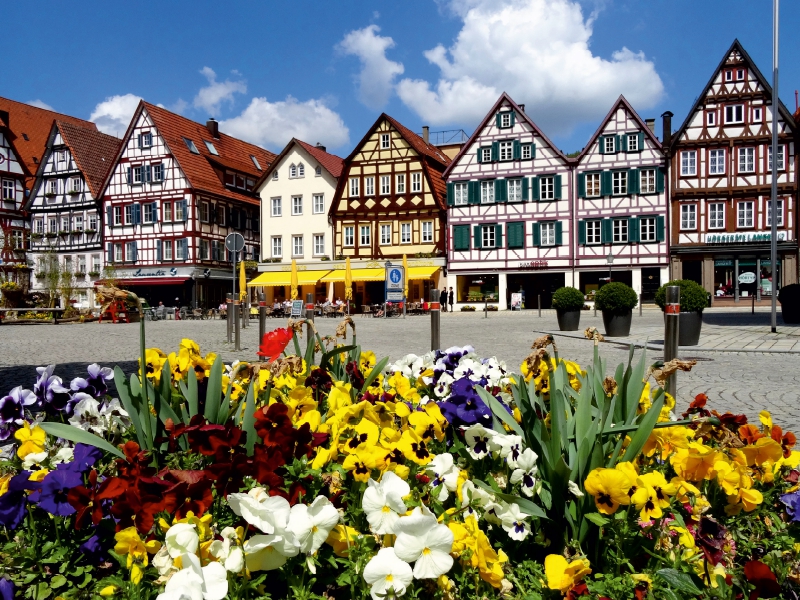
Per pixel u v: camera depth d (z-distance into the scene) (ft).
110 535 6.98
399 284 83.05
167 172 144.46
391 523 5.71
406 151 132.67
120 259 149.59
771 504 8.82
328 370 12.48
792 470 9.62
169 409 8.79
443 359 12.80
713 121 116.47
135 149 147.64
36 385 10.33
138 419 8.57
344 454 7.89
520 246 125.80
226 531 5.80
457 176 129.08
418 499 6.79
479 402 8.91
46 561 6.76
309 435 7.08
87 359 40.47
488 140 127.13
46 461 8.34
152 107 147.95
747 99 114.73
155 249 145.89
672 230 119.03
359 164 135.54
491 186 127.44
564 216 123.54
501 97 126.11
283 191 143.33
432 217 131.03
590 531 7.27
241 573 5.74
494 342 50.14
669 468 8.72
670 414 10.47
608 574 6.50
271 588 6.38
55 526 7.10
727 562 7.21
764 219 114.62
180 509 6.25
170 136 147.13
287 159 143.23
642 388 8.84
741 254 115.85
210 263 146.82
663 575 6.20
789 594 6.93
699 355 39.24
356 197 135.85
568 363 12.16
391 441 7.80
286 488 6.97
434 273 128.57
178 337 61.31
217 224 150.41
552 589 6.28
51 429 7.38
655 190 118.11
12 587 5.82
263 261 143.33
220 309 129.08
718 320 73.72
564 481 7.39
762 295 115.14
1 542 7.47
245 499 5.42
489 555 6.06
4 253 157.48
